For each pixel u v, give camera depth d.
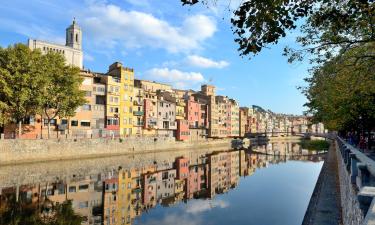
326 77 19.67
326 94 22.69
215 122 142.38
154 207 33.59
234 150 116.44
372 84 18.81
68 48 97.50
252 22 6.63
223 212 31.69
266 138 192.25
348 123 42.78
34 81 53.88
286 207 33.75
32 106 57.72
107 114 83.19
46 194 35.56
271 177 55.25
